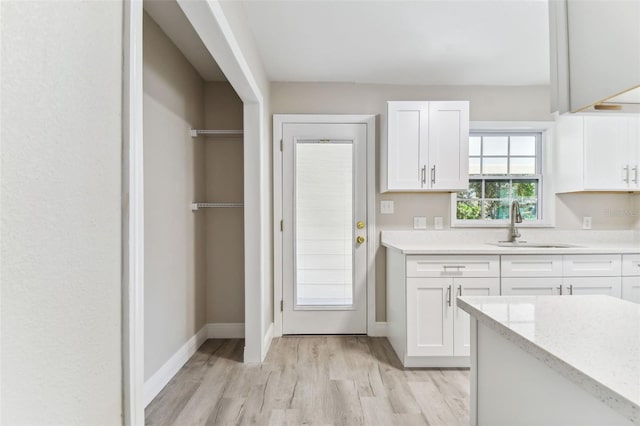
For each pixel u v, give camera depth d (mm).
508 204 3146
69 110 520
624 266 2402
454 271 2391
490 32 2252
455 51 2514
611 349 654
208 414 1817
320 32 2256
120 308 659
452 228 3041
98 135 591
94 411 580
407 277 2387
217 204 2717
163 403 1930
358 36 2307
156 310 2088
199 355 2611
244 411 1843
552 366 630
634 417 464
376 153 3064
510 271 2393
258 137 2484
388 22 2141
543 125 3039
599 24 666
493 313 901
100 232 597
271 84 3037
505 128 3068
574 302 1010
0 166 407
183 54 2504
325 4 1964
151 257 2035
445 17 2088
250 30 2195
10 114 420
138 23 705
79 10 540
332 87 3055
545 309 937
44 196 474
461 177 2725
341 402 1933
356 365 2424
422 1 1937
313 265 3057
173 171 2346
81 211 548
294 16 2074
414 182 2734
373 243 3045
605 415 561
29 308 451
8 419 420
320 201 3055
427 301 2391
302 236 3059
